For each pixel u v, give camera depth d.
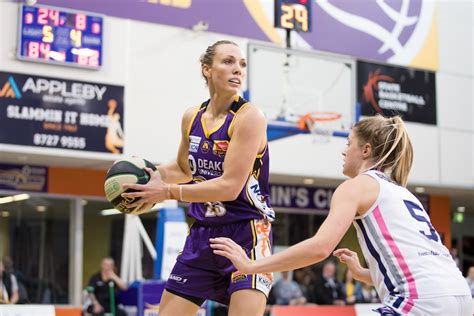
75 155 13.72
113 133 14.09
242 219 4.67
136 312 12.25
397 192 3.76
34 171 15.13
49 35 13.55
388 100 17.06
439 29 18.11
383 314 3.58
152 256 15.04
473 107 18.28
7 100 13.20
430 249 3.66
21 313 8.30
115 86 14.20
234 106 4.62
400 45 17.47
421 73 17.64
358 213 3.74
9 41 13.29
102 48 14.04
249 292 4.52
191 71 14.96
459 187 17.98
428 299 3.54
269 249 4.72
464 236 25.73
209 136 4.65
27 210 15.14
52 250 15.34
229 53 4.61
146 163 4.50
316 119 14.38
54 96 13.60
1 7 13.28
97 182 15.83
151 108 14.50
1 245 14.82
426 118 17.61
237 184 4.45
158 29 14.78
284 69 14.40
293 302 15.09
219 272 4.70
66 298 15.38
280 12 14.19
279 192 17.97
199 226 4.79
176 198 4.41
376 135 3.93
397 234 3.66
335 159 16.38
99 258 15.80
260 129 4.51
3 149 13.10
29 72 13.42
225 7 15.52
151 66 14.61
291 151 15.98
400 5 17.59
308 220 18.33
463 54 18.34
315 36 16.44
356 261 4.39
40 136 13.43
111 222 15.98
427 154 17.55
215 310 14.15
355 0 17.03
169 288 4.86
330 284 15.40
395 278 3.63
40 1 13.67
